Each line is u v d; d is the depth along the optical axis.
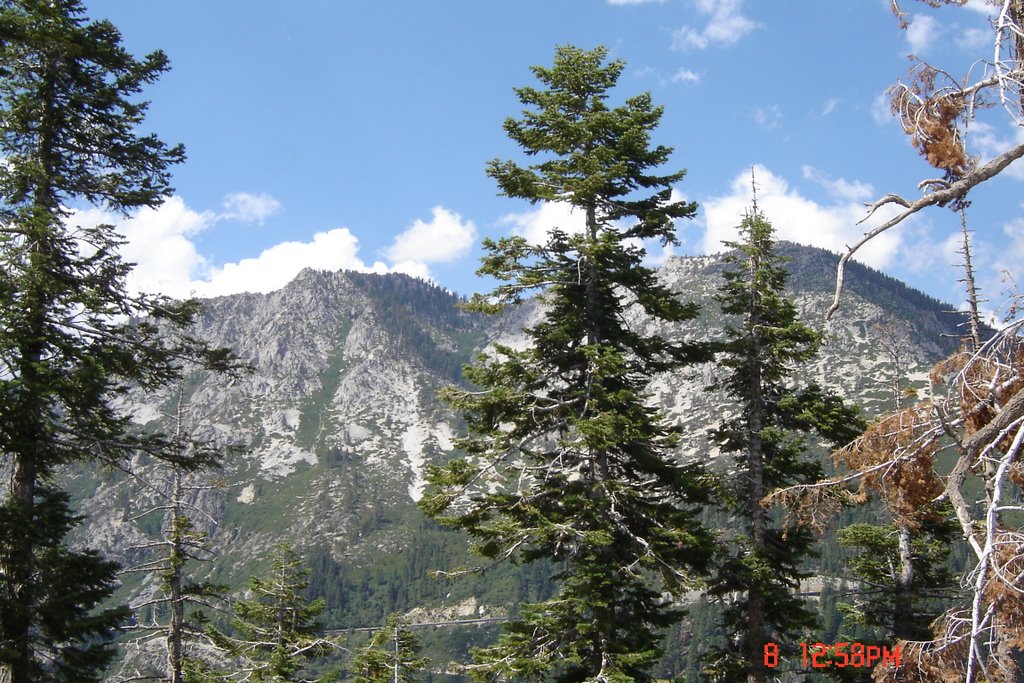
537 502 15.94
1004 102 5.43
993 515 5.10
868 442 7.00
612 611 15.23
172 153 16.33
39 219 13.45
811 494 7.50
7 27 14.22
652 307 16.83
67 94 15.34
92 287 14.55
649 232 16.98
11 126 15.00
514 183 16.42
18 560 13.21
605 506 15.74
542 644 15.69
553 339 16.30
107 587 14.45
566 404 16.02
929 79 6.11
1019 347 6.10
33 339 13.28
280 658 25.72
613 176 15.91
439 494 15.50
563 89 17.69
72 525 14.46
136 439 15.05
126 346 14.96
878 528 20.39
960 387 6.32
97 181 15.66
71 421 14.58
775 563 18.50
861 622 21.48
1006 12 5.35
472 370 16.28
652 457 16.28
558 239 16.64
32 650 13.22
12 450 13.05
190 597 22.34
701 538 15.96
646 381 17.33
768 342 19.50
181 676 22.05
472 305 16.50
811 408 18.62
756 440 18.80
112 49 15.71
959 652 5.62
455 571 15.59
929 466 6.65
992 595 5.02
